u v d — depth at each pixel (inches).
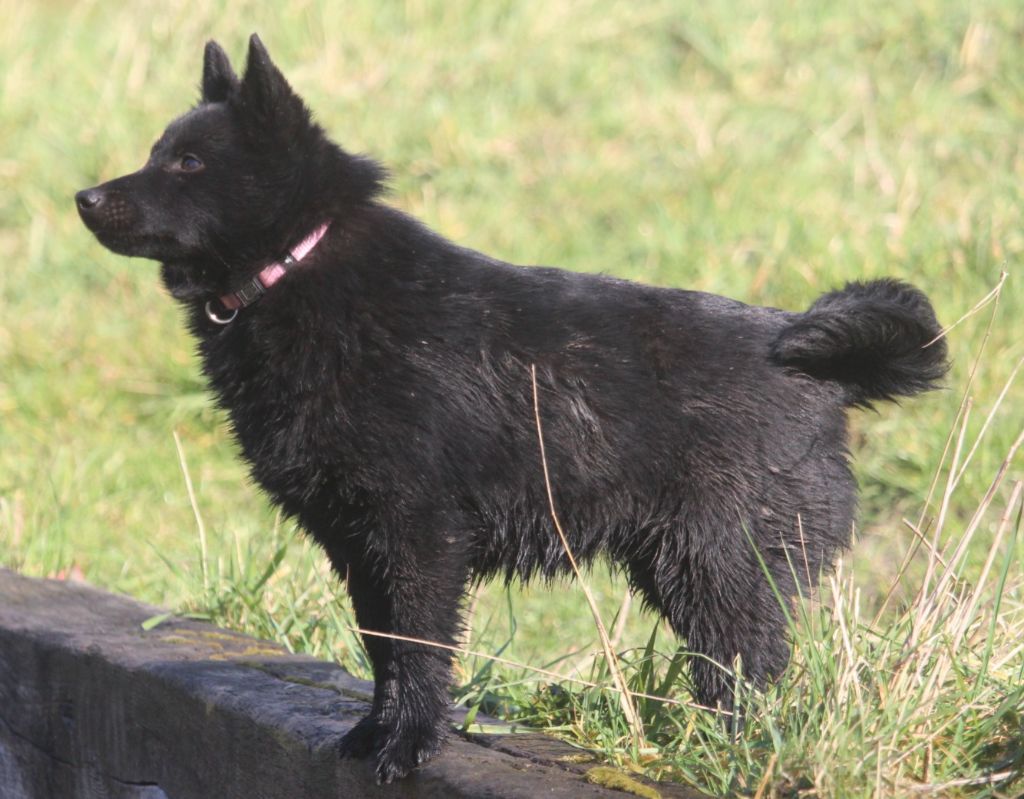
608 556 281.0
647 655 262.2
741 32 768.9
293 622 335.0
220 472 531.5
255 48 265.0
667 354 264.4
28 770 309.0
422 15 826.2
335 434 248.1
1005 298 491.2
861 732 206.2
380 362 249.0
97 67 819.4
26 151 753.6
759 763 215.5
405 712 235.5
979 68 689.6
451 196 682.8
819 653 229.9
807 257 552.7
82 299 655.1
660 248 596.4
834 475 273.4
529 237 635.5
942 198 578.6
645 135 708.7
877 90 697.6
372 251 259.3
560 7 819.4
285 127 265.4
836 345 262.7
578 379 259.6
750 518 263.6
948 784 203.9
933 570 255.8
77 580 364.2
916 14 740.7
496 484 259.6
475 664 311.4
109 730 285.6
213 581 353.1
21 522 445.1
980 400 454.6
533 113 742.5
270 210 261.7
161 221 265.0
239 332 260.2
